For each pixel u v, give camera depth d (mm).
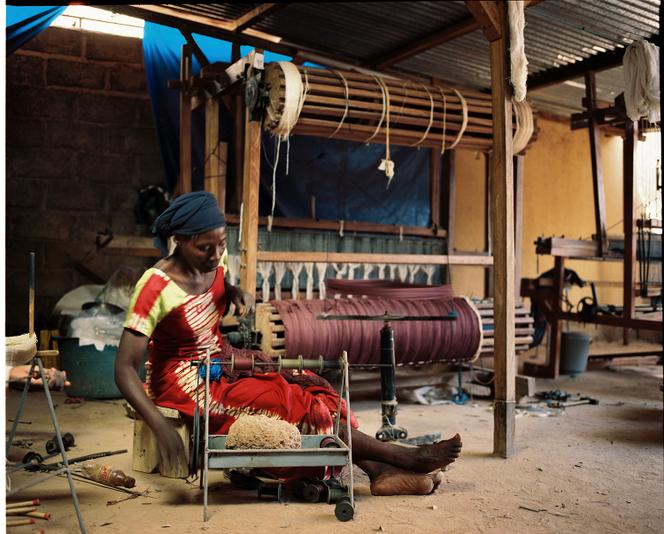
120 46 7523
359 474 3584
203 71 5844
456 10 6145
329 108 4961
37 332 7164
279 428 2910
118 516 2883
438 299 5828
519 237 6152
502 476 3588
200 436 3078
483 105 5492
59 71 7328
